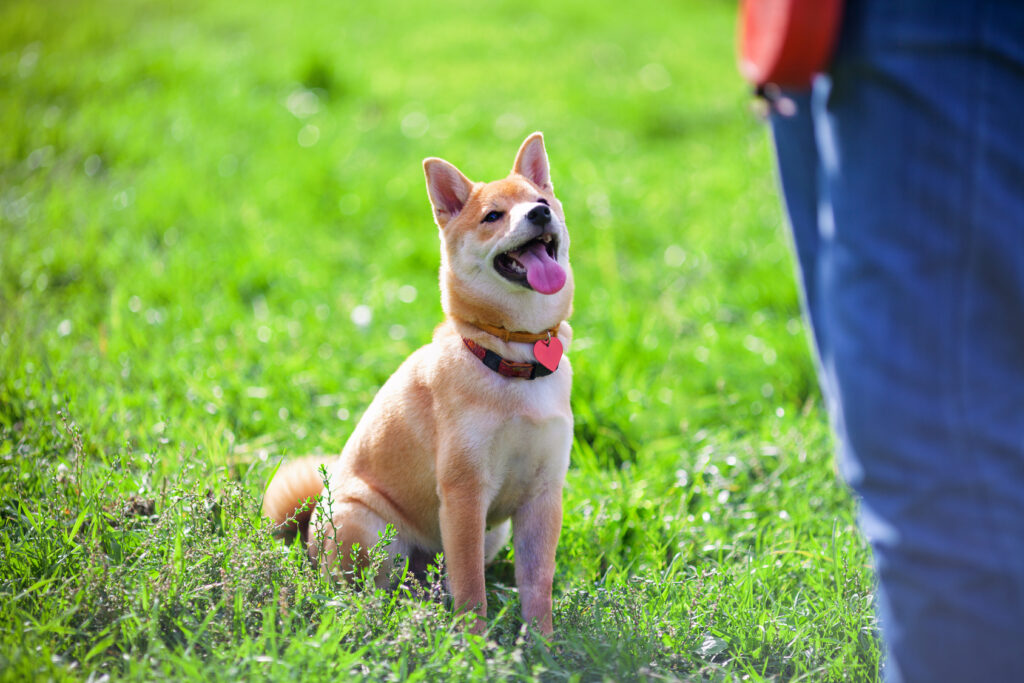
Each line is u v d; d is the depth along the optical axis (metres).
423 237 7.30
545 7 17.30
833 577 3.31
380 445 3.44
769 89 2.29
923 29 1.83
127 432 4.22
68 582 2.92
